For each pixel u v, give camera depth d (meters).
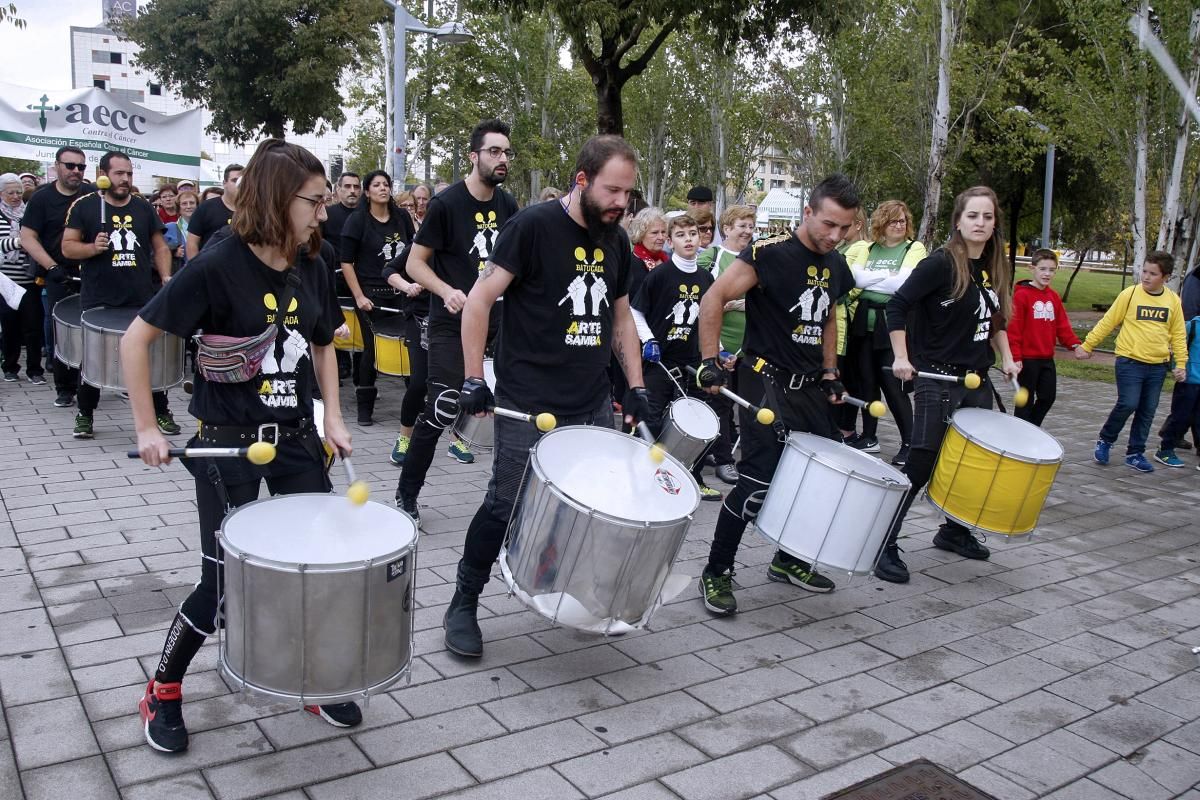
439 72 28.36
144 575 4.40
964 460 4.73
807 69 24.44
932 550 5.48
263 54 27.12
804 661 3.94
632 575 3.14
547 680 3.62
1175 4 13.61
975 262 4.93
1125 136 15.10
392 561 2.67
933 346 4.98
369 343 7.74
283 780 2.89
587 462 3.33
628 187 3.40
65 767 2.90
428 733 3.21
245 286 2.84
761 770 3.11
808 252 4.29
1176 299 7.78
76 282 7.98
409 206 10.12
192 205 10.58
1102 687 3.84
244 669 2.67
